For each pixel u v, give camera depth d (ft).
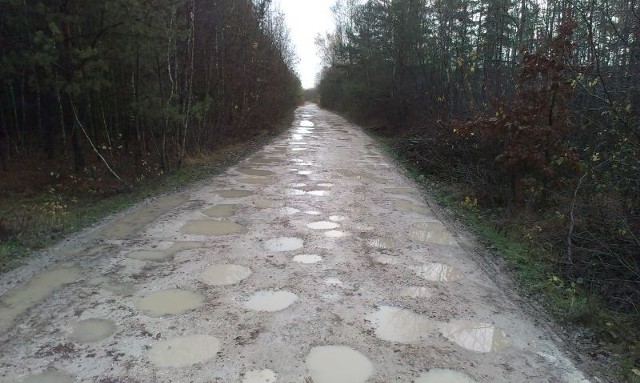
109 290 15.24
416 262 18.92
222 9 52.90
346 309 14.38
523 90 26.94
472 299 15.64
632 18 22.97
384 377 10.96
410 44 72.28
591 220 20.44
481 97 41.81
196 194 30.48
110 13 30.63
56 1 30.78
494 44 48.37
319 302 14.79
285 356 11.66
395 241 21.57
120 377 10.58
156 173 37.47
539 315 14.89
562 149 24.67
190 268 17.34
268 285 15.96
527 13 45.62
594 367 12.07
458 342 12.79
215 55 52.70
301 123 109.70
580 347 13.14
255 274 16.92
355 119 114.52
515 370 11.60
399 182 37.19
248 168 41.78
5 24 31.22
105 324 12.99
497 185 29.78
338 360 11.57
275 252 19.36
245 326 13.08
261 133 72.43
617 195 21.43
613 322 14.42
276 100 85.25
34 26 30.96
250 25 61.72
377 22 85.87
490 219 26.17
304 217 25.13
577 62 28.40
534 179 25.49
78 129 36.32
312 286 16.01
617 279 16.56
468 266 18.78
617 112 19.77
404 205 29.14
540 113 25.26
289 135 77.36
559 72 24.45
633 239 17.76
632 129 19.33
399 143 57.36
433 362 11.71
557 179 25.46
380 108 88.22
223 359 11.41
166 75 42.39
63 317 13.33
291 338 12.52
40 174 35.14
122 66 38.09
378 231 23.06
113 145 45.91
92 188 32.96
